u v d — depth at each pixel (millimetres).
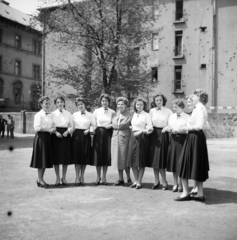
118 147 6738
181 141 6117
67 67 20922
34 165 6449
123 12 18984
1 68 38281
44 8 19797
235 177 7945
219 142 19047
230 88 25906
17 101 40125
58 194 5852
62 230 3893
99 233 3783
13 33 40188
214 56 26375
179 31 27641
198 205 5148
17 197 5609
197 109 5430
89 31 19000
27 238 3619
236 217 4473
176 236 3682
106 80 19391
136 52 19328
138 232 3818
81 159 6754
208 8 26484
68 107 30797
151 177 7988
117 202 5270
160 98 6504
